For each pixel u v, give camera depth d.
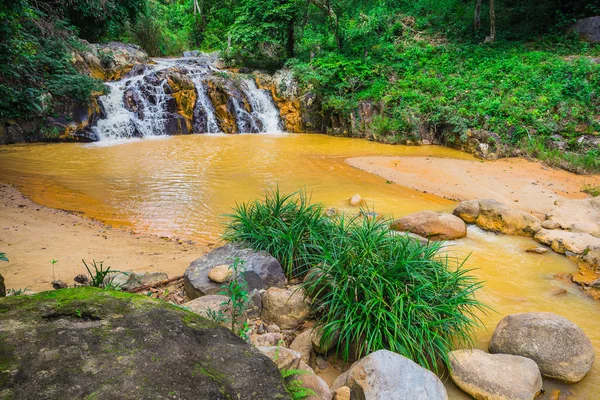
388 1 28.62
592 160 12.32
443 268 4.24
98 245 5.93
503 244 7.23
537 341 3.75
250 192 9.86
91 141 16.19
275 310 3.95
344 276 3.91
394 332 3.54
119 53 21.14
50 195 8.97
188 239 6.86
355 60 21.23
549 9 21.75
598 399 3.44
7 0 12.68
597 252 6.29
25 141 15.11
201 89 19.88
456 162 13.65
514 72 17.59
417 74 19.92
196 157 13.79
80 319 2.05
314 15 27.55
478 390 3.31
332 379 3.41
